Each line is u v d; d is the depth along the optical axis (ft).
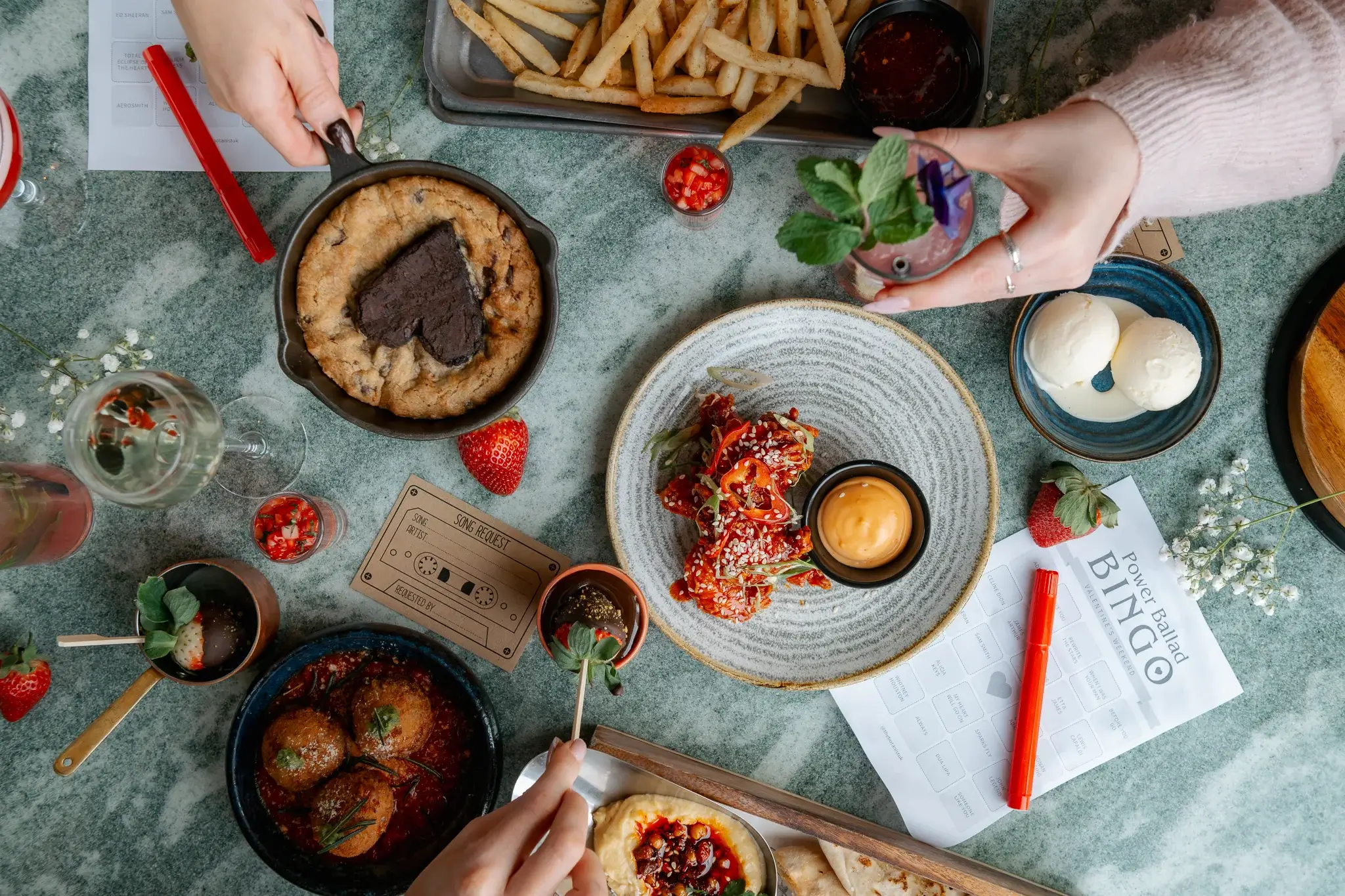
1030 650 4.36
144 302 4.45
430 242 3.82
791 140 4.03
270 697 4.14
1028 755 4.34
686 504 4.10
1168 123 3.21
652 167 4.45
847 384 4.29
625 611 4.10
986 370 4.48
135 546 4.46
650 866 4.21
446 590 4.45
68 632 4.44
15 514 4.03
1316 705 4.47
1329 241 4.42
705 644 4.30
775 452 3.90
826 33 3.88
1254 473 4.47
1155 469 4.49
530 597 4.45
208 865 4.45
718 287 4.47
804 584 4.24
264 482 4.44
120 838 4.43
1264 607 4.35
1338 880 4.47
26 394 4.46
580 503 4.48
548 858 3.02
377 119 4.42
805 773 4.50
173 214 4.43
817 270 4.45
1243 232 4.45
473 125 4.17
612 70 4.12
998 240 3.30
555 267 3.79
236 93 3.62
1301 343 4.33
